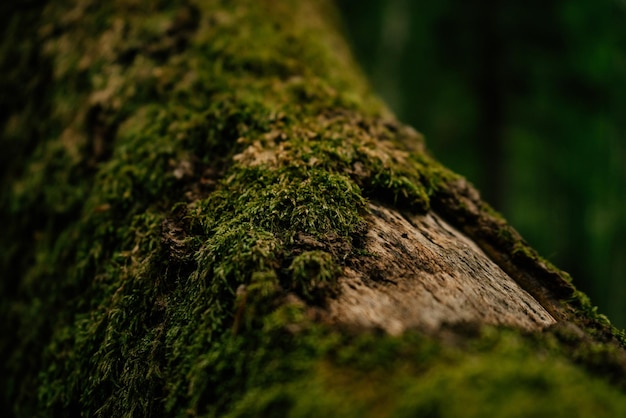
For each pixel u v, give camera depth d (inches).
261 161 87.0
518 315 65.8
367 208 77.5
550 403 37.3
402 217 81.0
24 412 97.3
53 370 91.6
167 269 74.9
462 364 43.7
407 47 376.5
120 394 70.1
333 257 65.6
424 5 362.0
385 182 83.7
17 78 157.6
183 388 59.4
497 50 328.2
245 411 49.5
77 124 127.2
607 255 319.9
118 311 77.6
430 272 68.5
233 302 61.4
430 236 78.9
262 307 57.6
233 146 98.4
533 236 343.9
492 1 326.0
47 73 149.9
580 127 325.1
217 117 103.9
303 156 84.0
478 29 342.3
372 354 47.5
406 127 113.6
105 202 102.2
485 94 335.3
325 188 74.9
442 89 372.8
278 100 109.2
